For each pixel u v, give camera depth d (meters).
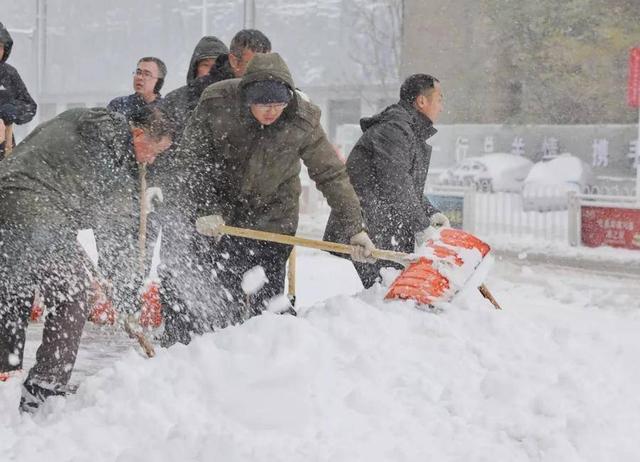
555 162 26.19
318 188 6.07
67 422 4.53
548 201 17.75
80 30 51.62
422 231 6.62
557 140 28.64
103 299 5.60
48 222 4.95
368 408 4.43
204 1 43.72
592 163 27.97
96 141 5.04
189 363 4.85
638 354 5.19
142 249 5.82
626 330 5.80
